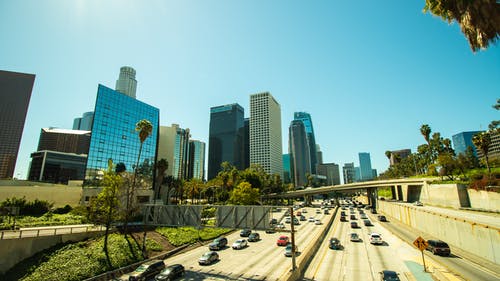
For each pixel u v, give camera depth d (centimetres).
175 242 3994
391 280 2088
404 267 2669
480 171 6700
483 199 4688
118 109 8556
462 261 2805
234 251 3678
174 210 3250
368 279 2358
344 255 3253
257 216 2714
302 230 5634
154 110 10044
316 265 2841
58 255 2842
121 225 4225
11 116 19425
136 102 9269
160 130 11181
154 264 2667
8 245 2634
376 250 3488
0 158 18562
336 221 6981
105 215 3347
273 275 2569
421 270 2538
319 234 4244
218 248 3750
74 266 2705
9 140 19088
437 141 9950
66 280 2497
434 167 9250
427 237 4275
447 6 1465
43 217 4653
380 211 9600
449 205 5675
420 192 7750
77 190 6372
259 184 10431
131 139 8894
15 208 3541
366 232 5034
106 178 3528
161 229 4472
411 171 13712
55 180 11694
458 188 5322
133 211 3781
